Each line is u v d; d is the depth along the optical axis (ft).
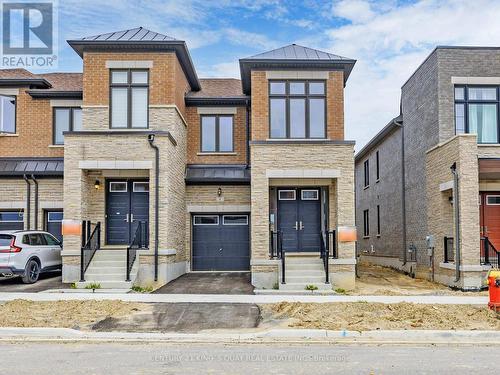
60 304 41.68
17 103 68.18
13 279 57.26
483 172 57.41
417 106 69.97
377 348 30.40
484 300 44.19
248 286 54.39
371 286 57.52
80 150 56.24
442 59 62.08
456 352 29.19
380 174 90.33
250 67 60.64
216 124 69.97
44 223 65.00
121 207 62.23
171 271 57.82
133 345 31.37
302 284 52.03
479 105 62.39
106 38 60.70
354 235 55.93
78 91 66.90
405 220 74.74
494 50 62.34
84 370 24.88
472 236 54.60
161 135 56.24
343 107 60.29
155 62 59.98
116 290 50.29
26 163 66.39
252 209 56.59
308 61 59.62
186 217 66.80
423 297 46.06
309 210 63.52
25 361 26.84
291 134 60.23
